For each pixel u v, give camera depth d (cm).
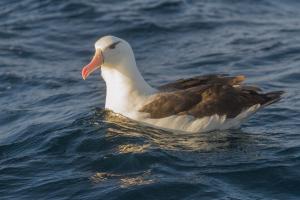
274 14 2427
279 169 1398
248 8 2467
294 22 2348
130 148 1501
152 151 1474
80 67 2114
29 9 2528
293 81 1898
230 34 2266
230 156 1465
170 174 1398
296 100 1756
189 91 1599
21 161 1496
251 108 1598
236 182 1369
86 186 1373
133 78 1622
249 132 1585
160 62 2102
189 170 1410
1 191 1384
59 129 1620
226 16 2397
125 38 2291
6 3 2583
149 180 1375
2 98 1906
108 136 1553
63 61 2170
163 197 1326
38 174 1438
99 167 1444
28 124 1689
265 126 1617
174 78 1977
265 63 2044
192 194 1330
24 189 1384
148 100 1605
